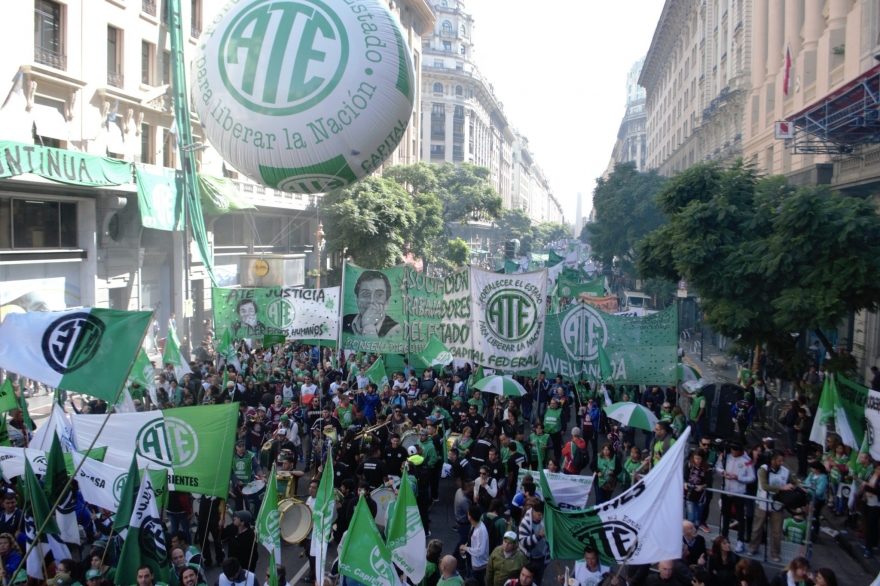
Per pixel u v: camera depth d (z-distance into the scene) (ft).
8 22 71.67
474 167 224.33
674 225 60.44
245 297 61.21
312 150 39.09
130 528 24.64
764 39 115.34
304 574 33.99
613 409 44.09
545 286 49.08
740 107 128.98
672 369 51.03
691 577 26.05
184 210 90.22
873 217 46.57
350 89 38.17
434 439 41.27
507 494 38.14
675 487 24.91
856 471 38.29
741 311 51.93
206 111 40.57
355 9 38.96
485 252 333.62
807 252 48.26
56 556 27.71
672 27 218.79
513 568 26.22
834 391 39.04
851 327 77.15
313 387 52.31
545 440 43.42
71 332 29.81
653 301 151.53
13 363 29.63
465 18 383.24
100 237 88.74
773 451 36.58
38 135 76.48
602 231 163.73
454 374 62.95
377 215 125.80
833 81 78.02
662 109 255.70
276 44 37.96
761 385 62.85
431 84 355.97
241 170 42.29
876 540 35.24
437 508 42.39
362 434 41.50
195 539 34.99
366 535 24.12
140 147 94.27
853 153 70.59
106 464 29.19
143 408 49.08
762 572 24.45
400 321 56.13
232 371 58.34
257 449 43.70
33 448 32.50
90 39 83.87
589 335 52.70
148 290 103.04
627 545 25.07
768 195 55.21
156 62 98.37
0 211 75.56
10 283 76.79
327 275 139.85
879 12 65.16
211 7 111.75
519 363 49.44
